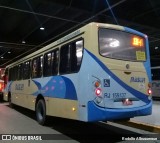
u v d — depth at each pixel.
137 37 7.41
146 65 7.39
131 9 14.02
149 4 13.41
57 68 8.16
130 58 7.06
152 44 25.20
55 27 18.53
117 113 6.36
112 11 13.77
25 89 12.05
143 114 6.93
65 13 14.88
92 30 6.48
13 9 13.92
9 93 15.84
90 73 6.26
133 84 6.91
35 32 20.08
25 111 13.85
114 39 6.85
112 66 6.58
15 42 20.73
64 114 7.35
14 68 14.94
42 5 13.42
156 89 22.61
